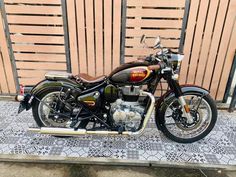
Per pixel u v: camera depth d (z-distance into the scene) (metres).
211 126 2.83
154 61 2.60
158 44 2.57
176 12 3.14
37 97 2.71
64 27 3.27
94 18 3.21
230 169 2.53
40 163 2.59
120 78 2.51
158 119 2.81
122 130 2.63
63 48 3.42
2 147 2.76
